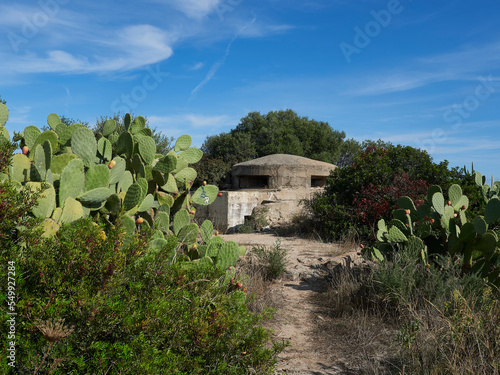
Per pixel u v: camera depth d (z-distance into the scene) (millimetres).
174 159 4777
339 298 5785
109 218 3850
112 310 2266
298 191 18188
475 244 5684
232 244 4156
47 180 3260
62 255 2459
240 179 24188
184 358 2553
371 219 10523
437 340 3576
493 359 3168
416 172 11875
